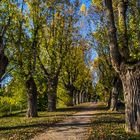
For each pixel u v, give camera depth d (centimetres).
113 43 2331
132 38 3575
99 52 5422
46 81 5275
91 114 4275
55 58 5166
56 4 4422
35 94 4144
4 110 5188
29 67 3938
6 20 3086
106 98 8131
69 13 5091
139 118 2205
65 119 3512
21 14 3709
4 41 3381
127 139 1958
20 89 5078
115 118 3397
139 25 3559
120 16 2523
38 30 4216
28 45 3922
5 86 4625
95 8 4822
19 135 2308
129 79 2264
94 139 2022
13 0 3181
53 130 2534
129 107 2247
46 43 5000
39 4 4016
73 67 7381
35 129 2609
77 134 2278
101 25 4875
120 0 2527
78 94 10362
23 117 4178
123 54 2348
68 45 5228
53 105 5369
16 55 3812
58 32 5034
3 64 2920
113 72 5206
